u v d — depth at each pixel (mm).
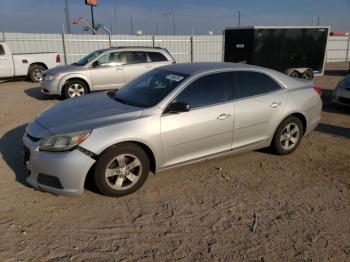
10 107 9516
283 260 3064
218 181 4609
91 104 4641
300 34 15508
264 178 4738
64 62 20609
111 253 3115
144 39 22609
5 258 3002
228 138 4777
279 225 3598
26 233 3377
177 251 3162
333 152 5832
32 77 15508
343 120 8102
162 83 4680
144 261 3020
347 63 30641
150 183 4496
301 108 5430
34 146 3881
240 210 3885
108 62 10758
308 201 4113
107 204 3947
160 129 4152
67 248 3168
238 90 4859
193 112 4406
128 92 4945
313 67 16438
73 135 3760
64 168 3703
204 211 3852
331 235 3441
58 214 3725
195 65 5094
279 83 5320
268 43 14812
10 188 4273
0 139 6277
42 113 4656
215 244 3271
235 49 15461
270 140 5293
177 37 23516
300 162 5344
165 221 3643
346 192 4367
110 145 3850
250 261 3047
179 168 4973
